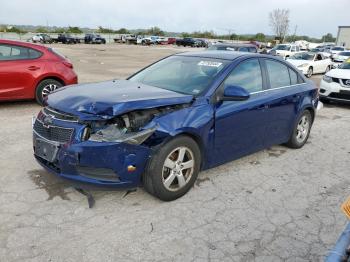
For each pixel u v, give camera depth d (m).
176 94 3.84
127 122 3.34
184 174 3.83
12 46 7.58
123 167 3.31
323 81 10.19
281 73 5.22
